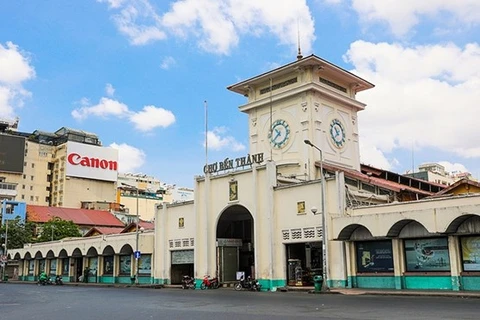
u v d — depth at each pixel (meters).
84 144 130.88
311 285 34.22
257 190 37.28
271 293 31.59
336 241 31.98
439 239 27.75
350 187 39.00
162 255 46.03
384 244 30.16
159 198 152.75
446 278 27.14
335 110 46.75
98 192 131.75
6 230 78.25
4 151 117.50
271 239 35.50
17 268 77.69
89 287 48.16
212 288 38.94
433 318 14.85
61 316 18.94
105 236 54.50
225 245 41.25
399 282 28.77
